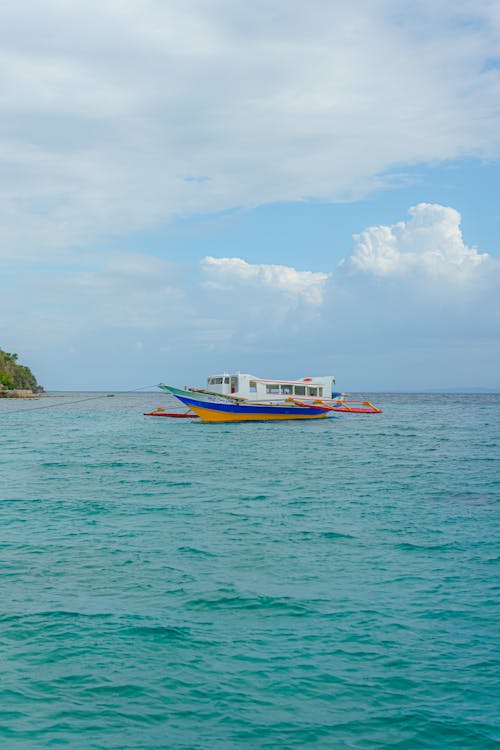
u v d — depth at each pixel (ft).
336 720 25.39
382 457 117.91
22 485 84.69
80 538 54.08
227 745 23.67
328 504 70.13
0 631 33.55
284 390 213.66
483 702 26.63
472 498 73.72
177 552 49.37
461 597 38.75
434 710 26.05
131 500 72.95
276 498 74.18
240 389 207.62
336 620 35.22
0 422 250.16
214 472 97.66
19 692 27.27
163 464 108.06
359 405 452.76
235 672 29.22
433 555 48.21
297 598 38.70
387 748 23.59
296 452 127.65
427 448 135.44
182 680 28.45
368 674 29.04
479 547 50.55
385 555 48.29
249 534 55.42
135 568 45.06
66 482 87.40
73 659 30.35
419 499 73.15
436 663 30.04
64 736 24.11
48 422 247.91
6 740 23.73
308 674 29.01
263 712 25.93
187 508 67.87
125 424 226.99
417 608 36.99
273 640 32.60
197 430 188.85
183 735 24.30
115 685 27.96
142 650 31.37
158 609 36.91
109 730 24.54
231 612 36.45
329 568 44.93
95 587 40.86
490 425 217.56
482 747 23.61
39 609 36.83
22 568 45.06
